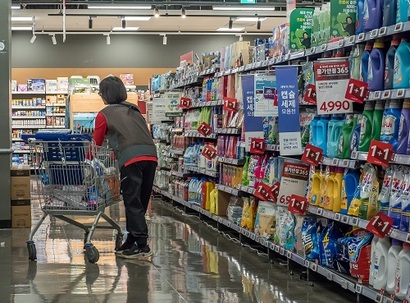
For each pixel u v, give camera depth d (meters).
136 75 23.97
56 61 23.58
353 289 4.85
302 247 5.98
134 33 23.23
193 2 17.28
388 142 4.53
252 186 7.26
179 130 11.61
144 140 6.87
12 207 9.23
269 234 6.80
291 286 5.66
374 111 4.81
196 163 10.30
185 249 7.52
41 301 5.18
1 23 9.11
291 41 6.25
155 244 7.86
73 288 5.61
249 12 18.95
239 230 7.71
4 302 5.15
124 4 16.80
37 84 22.12
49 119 22.14
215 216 8.87
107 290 5.54
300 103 6.06
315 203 5.60
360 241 4.94
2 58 9.12
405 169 4.46
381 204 4.62
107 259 6.89
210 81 9.43
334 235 5.46
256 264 6.62
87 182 6.65
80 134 6.59
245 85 6.81
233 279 5.94
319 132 5.57
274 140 6.69
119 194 7.24
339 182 5.25
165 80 13.03
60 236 8.49
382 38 4.73
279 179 6.54
